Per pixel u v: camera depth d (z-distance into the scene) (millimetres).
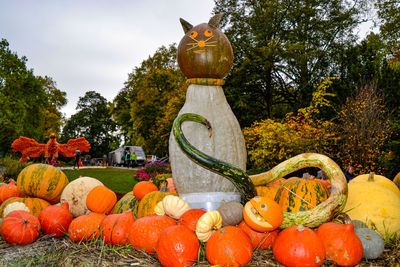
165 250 2504
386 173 11977
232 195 3508
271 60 23547
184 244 2512
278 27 26547
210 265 2492
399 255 2701
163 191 3975
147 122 39625
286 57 23469
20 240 3287
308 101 22703
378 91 14445
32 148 18281
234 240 2477
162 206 3467
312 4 26391
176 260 2463
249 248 2496
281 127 14953
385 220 3164
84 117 78750
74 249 2957
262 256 2707
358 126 13914
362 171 13250
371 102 13812
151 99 40406
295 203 3270
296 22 27047
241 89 23328
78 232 3260
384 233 3133
